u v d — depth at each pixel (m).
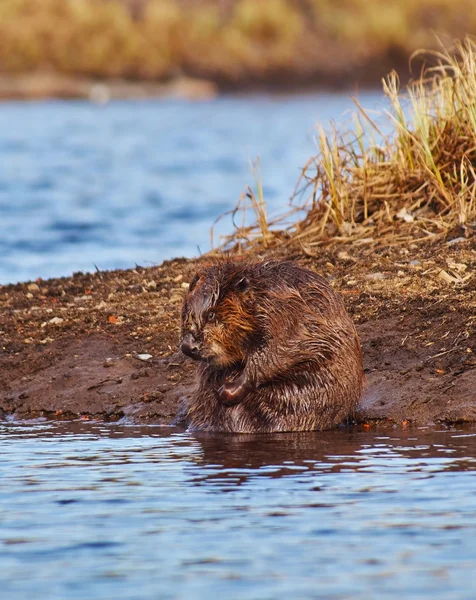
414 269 30.00
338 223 34.72
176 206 64.25
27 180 78.31
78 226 56.59
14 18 188.75
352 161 37.22
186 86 197.75
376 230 34.16
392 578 13.55
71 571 14.05
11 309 32.25
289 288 22.39
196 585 13.43
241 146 105.19
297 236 34.75
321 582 13.47
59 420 25.47
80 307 31.75
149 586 13.43
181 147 105.31
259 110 159.50
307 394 22.97
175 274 34.00
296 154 96.12
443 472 18.73
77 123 135.50
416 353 25.66
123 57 196.75
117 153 99.44
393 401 24.08
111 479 18.91
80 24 192.50
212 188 72.88
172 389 26.20
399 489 17.64
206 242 50.62
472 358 24.92
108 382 26.94
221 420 23.59
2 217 59.97
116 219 59.09
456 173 34.72
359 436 22.31
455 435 22.03
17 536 15.52
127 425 24.67
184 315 22.20
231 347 22.06
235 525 15.88
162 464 20.09
